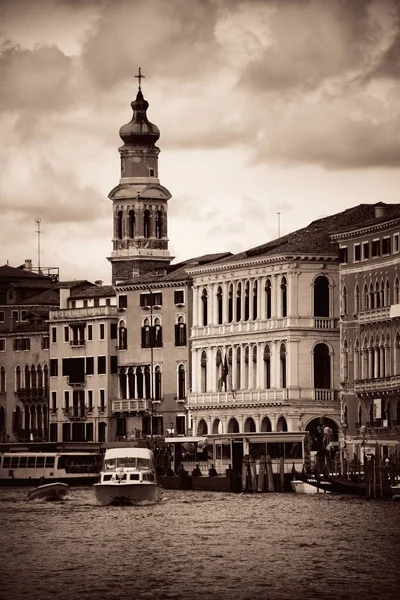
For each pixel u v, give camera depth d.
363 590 81.69
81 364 182.50
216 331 164.75
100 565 89.25
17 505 124.81
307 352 155.25
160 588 82.62
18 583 84.31
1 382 192.38
